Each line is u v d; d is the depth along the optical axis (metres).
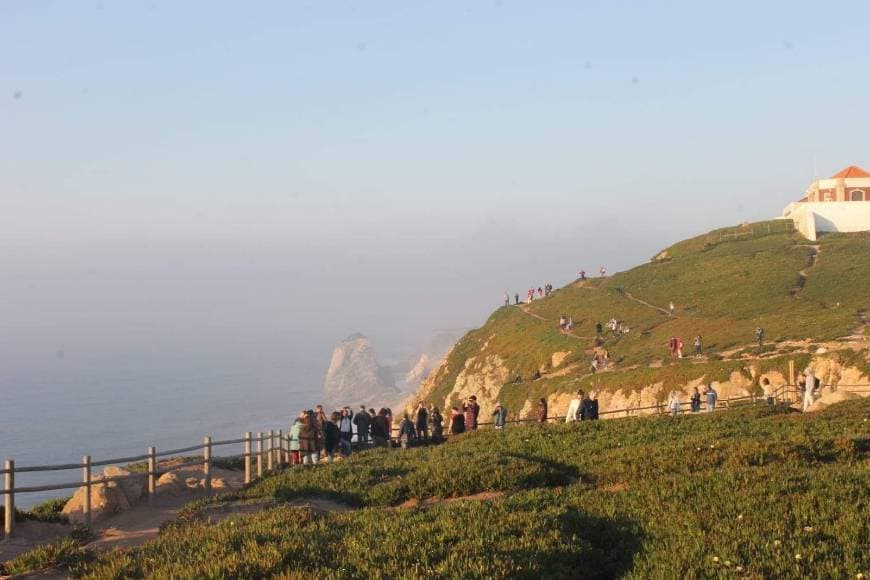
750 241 137.00
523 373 99.00
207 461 27.39
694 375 69.50
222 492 27.89
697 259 130.12
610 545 15.38
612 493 18.83
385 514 17.98
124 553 16.14
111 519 23.59
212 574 13.48
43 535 21.00
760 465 21.00
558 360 95.56
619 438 29.25
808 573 12.79
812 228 130.88
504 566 13.41
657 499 17.39
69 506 24.05
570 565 14.12
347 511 20.72
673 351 78.94
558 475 22.69
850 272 103.50
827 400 39.62
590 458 24.67
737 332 83.12
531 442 30.20
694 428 30.36
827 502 15.78
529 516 16.36
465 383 108.25
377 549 14.62
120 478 24.86
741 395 64.25
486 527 15.73
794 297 96.56
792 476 18.08
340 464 28.69
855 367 60.56
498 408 41.22
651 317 102.12
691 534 14.82
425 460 27.94
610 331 99.19
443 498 22.08
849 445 22.22
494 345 113.94
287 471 28.44
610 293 121.88
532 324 114.81
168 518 23.42
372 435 41.41
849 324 74.94
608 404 74.12
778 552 13.48
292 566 13.86
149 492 25.30
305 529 16.56
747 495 16.80
